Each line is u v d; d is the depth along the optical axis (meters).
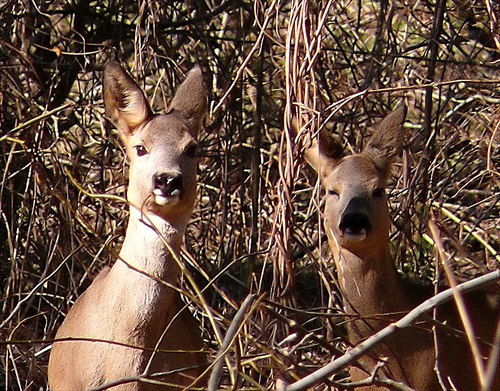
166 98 14.02
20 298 11.90
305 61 10.83
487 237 13.55
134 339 9.28
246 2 14.84
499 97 14.39
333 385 8.51
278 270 10.95
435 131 12.77
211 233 14.39
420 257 13.16
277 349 9.13
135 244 9.50
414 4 14.86
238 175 14.31
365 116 14.72
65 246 12.35
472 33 15.49
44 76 14.23
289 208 10.88
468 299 10.57
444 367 10.20
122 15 14.20
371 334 10.44
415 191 13.11
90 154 14.38
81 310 9.69
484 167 14.11
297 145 10.88
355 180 10.73
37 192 12.45
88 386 9.29
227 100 13.16
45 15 12.95
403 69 14.40
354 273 10.55
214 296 13.05
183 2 14.48
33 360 11.13
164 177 9.50
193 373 9.83
